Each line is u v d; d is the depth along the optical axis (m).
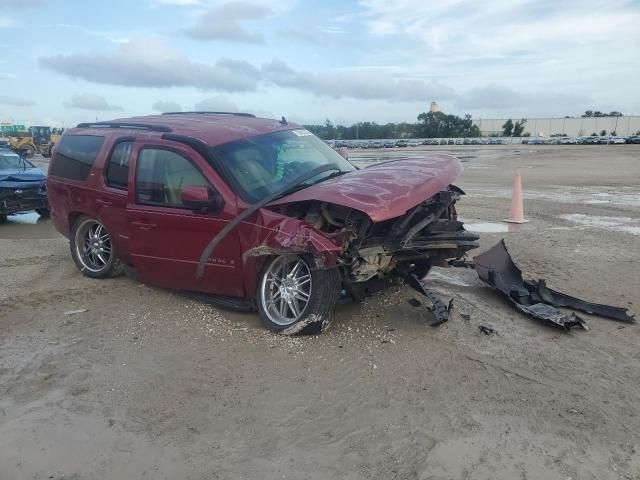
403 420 3.56
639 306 5.61
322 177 5.55
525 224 10.27
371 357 4.47
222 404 3.84
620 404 3.71
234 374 4.26
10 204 11.53
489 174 22.22
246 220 4.94
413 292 5.97
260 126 6.15
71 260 7.96
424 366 4.29
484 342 4.73
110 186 6.23
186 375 4.27
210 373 4.29
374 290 5.32
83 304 5.94
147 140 5.88
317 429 3.51
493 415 3.59
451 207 5.95
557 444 3.27
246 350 4.67
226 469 3.14
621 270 6.88
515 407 3.68
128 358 4.61
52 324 5.39
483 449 3.23
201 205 5.11
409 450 3.25
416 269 5.89
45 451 3.36
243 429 3.53
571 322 4.92
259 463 3.19
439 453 3.21
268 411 3.73
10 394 4.07
